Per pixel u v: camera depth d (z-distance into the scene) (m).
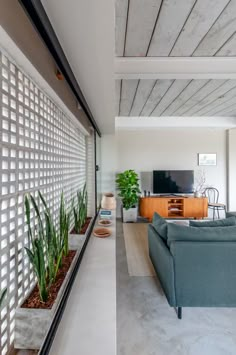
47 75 1.16
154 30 1.69
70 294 1.31
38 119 1.24
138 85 2.83
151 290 2.21
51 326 0.95
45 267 1.14
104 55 1.26
